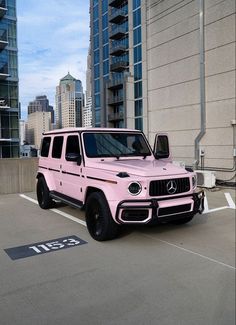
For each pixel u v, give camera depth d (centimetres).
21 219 774
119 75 5659
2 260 512
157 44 1686
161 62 1666
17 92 4241
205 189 1241
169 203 564
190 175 598
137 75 5097
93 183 616
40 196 899
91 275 452
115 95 5872
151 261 504
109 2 5794
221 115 1367
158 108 1698
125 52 5484
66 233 654
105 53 6072
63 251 550
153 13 1700
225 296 393
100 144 688
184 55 1527
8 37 4141
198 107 1468
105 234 581
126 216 544
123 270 469
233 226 700
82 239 614
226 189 1248
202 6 1412
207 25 1406
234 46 1302
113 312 357
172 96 1606
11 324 334
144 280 436
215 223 725
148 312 357
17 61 4231
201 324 336
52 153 827
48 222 741
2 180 1170
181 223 688
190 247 568
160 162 667
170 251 548
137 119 5053
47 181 837
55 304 374
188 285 421
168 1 1600
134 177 546
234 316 351
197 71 1465
